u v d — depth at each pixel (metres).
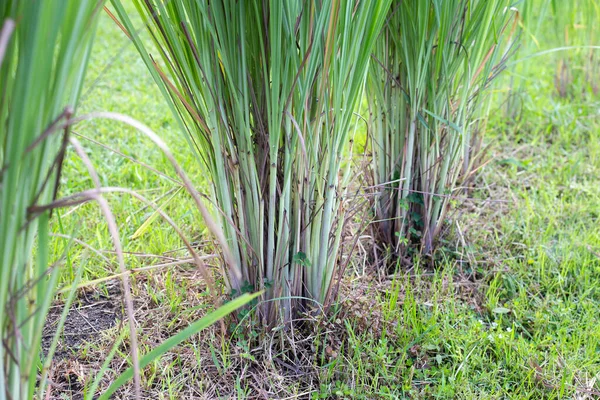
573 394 1.29
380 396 1.26
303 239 1.31
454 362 1.34
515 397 1.27
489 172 2.22
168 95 1.18
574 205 1.97
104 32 3.58
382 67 1.51
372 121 1.67
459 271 1.70
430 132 1.61
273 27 1.07
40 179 0.78
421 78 1.52
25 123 0.70
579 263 1.72
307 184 1.25
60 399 1.21
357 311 1.42
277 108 1.14
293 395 1.25
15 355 0.82
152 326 1.43
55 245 1.59
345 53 1.14
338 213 1.40
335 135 1.22
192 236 1.81
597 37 2.74
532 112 2.63
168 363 1.32
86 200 0.79
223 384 1.28
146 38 3.51
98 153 2.23
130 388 1.26
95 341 1.39
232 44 1.14
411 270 1.69
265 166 1.26
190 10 1.10
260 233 1.25
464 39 1.51
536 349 1.42
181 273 1.63
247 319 1.33
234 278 1.32
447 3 1.39
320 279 1.36
